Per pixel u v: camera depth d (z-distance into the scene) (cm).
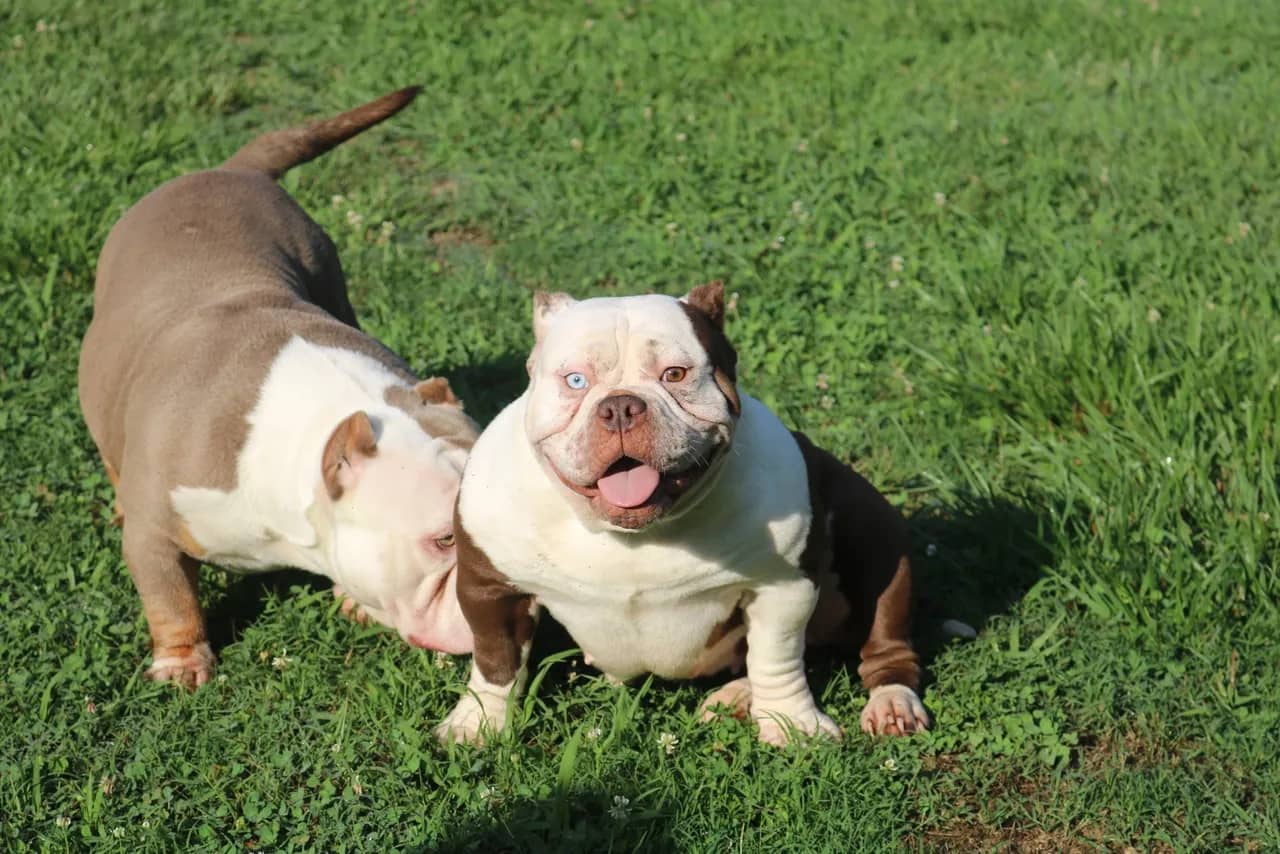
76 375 412
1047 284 441
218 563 349
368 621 348
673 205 485
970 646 342
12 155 493
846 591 334
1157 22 665
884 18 658
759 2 680
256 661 342
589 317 296
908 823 312
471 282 452
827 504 331
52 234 452
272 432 339
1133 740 329
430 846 305
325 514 332
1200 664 339
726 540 306
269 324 353
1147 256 456
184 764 320
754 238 473
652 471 291
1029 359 406
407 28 628
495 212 486
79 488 384
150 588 343
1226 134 530
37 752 323
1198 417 387
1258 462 374
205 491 339
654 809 309
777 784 314
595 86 576
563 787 310
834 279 451
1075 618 350
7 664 340
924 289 448
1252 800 318
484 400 410
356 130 413
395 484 328
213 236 376
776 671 321
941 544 368
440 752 322
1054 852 311
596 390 292
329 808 312
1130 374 396
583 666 338
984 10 676
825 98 572
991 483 381
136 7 630
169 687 338
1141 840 311
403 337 426
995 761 323
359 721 327
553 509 305
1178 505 365
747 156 518
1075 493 375
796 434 333
